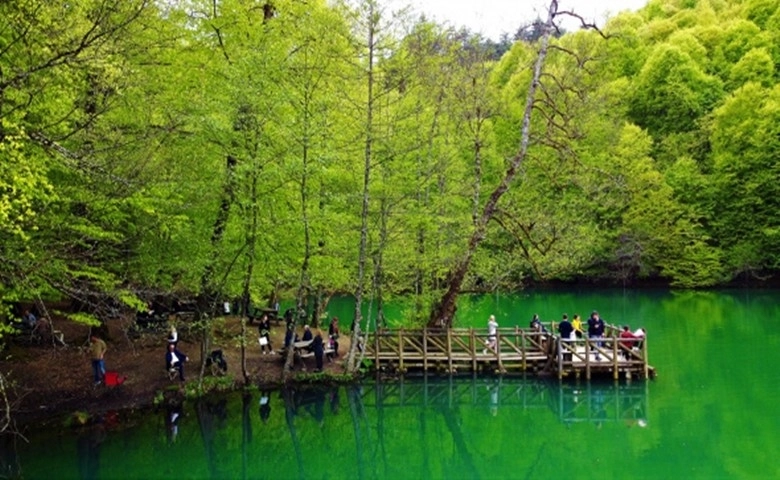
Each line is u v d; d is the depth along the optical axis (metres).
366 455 17.12
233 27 20.25
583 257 33.88
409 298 25.05
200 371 20.00
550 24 21.80
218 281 19.67
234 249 19.25
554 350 22.34
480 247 26.44
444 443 17.98
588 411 20.00
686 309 37.62
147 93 17.19
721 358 24.81
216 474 15.12
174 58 17.95
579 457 16.23
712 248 44.41
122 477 14.14
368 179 21.27
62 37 10.94
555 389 21.72
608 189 39.31
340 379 21.50
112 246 16.75
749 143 43.69
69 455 15.05
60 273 13.85
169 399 18.55
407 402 21.23
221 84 18.84
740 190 44.00
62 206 14.16
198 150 18.05
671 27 58.78
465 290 25.58
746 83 45.38
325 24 20.00
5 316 18.02
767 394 20.17
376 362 22.67
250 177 18.36
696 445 16.34
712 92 49.12
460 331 23.27
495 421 19.50
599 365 21.66
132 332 22.75
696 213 45.00
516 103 41.94
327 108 19.77
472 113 26.41
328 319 34.62
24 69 10.87
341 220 21.09
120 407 17.84
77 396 17.95
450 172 26.39
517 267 28.19
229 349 23.33
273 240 19.67
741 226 44.34
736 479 14.11
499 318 35.47
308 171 18.39
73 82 12.64
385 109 23.39
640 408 19.44
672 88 48.84
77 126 12.73
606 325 24.16
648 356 25.34
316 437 18.25
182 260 18.34
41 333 20.62
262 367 21.78
